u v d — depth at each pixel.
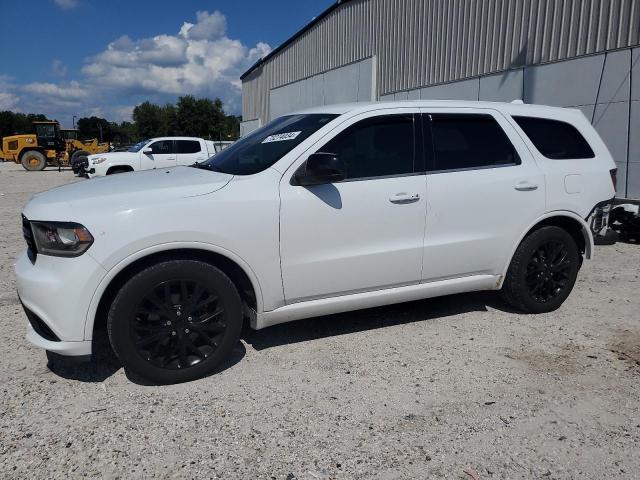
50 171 31.80
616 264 6.59
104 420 2.96
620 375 3.53
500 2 12.82
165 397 3.22
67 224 3.08
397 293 4.04
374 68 18.45
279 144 3.89
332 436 2.82
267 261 3.52
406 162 3.99
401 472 2.53
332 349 3.94
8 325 4.39
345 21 20.50
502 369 3.61
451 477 2.50
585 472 2.54
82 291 3.07
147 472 2.52
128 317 3.17
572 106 10.34
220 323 3.44
